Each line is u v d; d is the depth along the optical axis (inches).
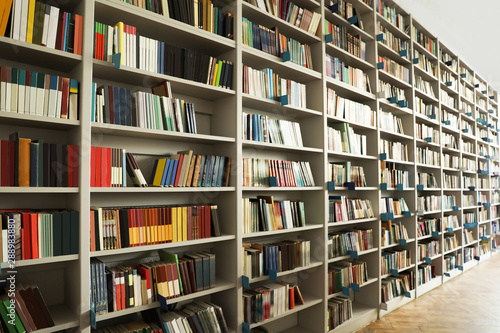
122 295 72.9
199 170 87.4
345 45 134.4
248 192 113.8
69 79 67.7
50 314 65.2
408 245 172.4
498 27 195.0
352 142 135.0
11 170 60.0
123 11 75.4
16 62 69.9
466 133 239.1
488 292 177.8
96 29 71.4
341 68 131.3
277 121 108.7
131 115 76.0
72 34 68.6
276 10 108.5
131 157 77.6
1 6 60.3
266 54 103.7
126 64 75.4
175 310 89.0
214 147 100.7
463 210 242.2
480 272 220.1
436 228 195.3
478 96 271.3
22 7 62.6
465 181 237.6
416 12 180.4
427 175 191.3
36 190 61.8
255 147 107.6
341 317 126.2
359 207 138.9
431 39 204.8
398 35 172.9
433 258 187.5
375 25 148.7
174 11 84.7
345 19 135.0
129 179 83.8
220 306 97.9
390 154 159.8
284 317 121.9
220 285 90.4
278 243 111.3
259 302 97.9
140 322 80.1
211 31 91.7
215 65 91.8
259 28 103.3
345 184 128.8
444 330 130.0
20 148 61.1
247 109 112.0
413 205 171.9
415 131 176.7
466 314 146.7
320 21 122.9
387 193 173.3
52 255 63.9
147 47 79.4
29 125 69.0
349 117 134.6
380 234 145.5
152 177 82.7
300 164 115.7
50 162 64.2
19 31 61.9
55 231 64.4
